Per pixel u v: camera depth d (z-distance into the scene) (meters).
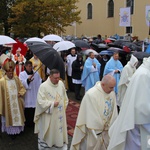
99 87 3.77
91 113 3.69
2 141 5.48
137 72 2.87
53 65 5.04
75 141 3.91
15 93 5.44
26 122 6.14
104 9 35.34
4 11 29.47
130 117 2.78
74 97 9.10
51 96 4.65
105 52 10.10
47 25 22.80
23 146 5.25
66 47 8.95
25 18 23.30
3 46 9.92
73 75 8.73
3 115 5.43
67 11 23.70
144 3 30.52
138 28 31.31
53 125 4.66
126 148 3.05
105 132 3.77
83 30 38.12
